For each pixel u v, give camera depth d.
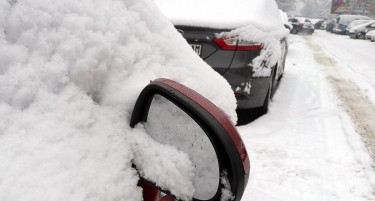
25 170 0.74
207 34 3.26
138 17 1.20
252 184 2.55
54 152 0.81
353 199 2.39
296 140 3.39
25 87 0.85
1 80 0.83
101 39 1.01
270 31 3.58
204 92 1.33
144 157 0.98
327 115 4.30
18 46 0.88
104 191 0.85
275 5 4.81
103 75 1.02
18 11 0.89
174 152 0.97
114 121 0.99
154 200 1.00
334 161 2.97
